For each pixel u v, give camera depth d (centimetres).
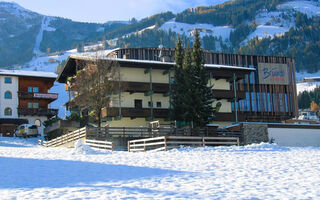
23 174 1886
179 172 1995
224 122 5947
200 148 3319
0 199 1291
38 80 7306
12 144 4809
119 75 5162
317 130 5016
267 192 1486
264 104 7906
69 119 5794
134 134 4294
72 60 5912
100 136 4116
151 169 2100
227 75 5953
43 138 6119
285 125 4869
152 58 7375
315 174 1962
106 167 2172
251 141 4506
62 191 1447
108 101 5128
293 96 8194
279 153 3069
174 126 4891
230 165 2292
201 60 5203
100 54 5650
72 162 2398
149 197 1348
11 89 7038
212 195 1409
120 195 1374
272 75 8088
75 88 5378
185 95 4975
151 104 5322
